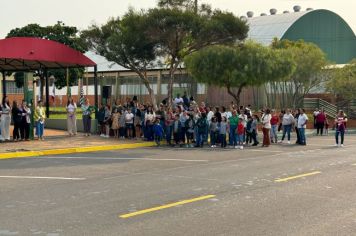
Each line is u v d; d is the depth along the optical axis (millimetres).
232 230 7848
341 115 24625
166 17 28078
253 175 13750
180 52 30766
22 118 23750
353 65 42969
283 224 8242
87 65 28078
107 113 26531
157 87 50250
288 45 45281
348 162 16984
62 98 65938
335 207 9570
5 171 14656
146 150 21844
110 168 15414
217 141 24062
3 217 8656
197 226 8086
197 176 13586
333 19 63562
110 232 7699
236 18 29422
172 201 10055
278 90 44594
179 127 24156
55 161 17359
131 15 29703
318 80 44344
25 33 47406
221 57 34875
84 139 24969
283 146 24391
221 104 45375
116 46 29969
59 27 47781
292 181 12664
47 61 27625
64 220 8445
